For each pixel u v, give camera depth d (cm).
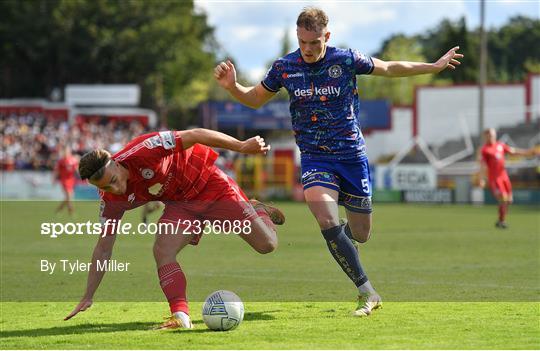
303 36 1488
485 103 10131
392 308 1653
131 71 13262
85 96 11025
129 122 10856
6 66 13125
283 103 10069
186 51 13925
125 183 1425
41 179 8219
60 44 12600
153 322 1522
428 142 10194
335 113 1545
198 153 1534
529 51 17638
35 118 10256
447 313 1575
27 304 1795
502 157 4350
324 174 1561
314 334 1339
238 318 1391
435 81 14688
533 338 1291
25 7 12544
